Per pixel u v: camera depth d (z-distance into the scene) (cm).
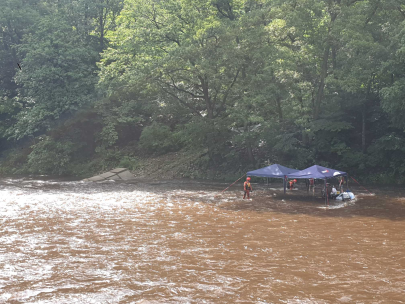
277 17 3462
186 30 3922
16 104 5794
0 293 985
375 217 1950
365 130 3750
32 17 5944
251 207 2289
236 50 3447
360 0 3388
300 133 3781
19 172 4972
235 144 4044
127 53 4619
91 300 941
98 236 1586
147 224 1820
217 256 1301
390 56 2994
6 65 6103
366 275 1109
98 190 3191
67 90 4997
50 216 2030
